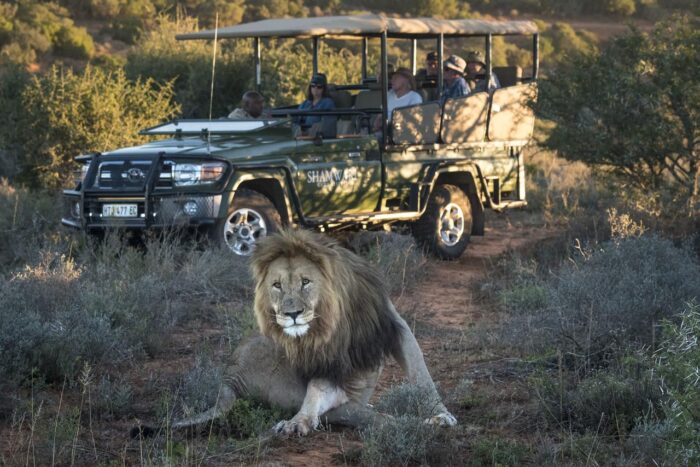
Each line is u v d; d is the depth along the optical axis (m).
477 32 12.79
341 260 5.34
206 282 9.47
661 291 7.17
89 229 10.56
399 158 11.98
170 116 17.19
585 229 11.77
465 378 6.70
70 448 5.14
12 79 16.98
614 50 12.54
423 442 5.00
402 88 12.70
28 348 6.42
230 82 20.36
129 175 10.41
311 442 5.24
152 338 7.54
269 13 56.97
